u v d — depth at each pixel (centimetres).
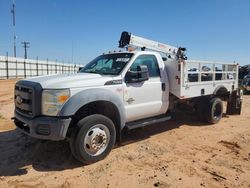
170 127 757
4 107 1070
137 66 568
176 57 801
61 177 431
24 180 420
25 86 478
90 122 472
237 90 939
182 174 447
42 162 488
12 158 503
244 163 501
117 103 524
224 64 846
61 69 6047
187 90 680
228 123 823
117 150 555
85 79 497
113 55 625
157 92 625
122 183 413
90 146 476
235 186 412
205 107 784
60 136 447
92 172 450
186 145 599
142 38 737
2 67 3984
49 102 452
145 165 482
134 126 566
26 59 4616
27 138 611
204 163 496
